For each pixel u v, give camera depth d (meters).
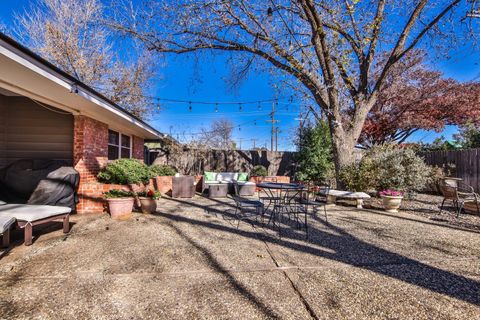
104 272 2.75
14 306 2.11
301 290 2.43
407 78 12.66
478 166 8.40
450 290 2.47
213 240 3.93
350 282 2.61
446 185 6.22
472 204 5.85
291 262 3.11
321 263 3.09
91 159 6.33
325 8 7.20
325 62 7.45
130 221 5.07
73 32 12.12
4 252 3.29
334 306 2.17
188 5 7.27
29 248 3.46
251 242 3.87
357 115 7.92
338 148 7.87
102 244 3.65
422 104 12.23
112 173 6.41
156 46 8.45
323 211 6.44
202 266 2.95
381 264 3.08
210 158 13.72
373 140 13.78
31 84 3.84
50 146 6.08
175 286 2.47
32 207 3.94
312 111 10.48
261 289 2.44
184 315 2.02
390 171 7.38
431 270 2.92
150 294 2.32
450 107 11.74
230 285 2.51
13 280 2.55
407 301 2.27
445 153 9.61
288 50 7.66
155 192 6.08
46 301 2.19
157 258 3.16
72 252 3.32
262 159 13.79
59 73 3.69
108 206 5.73
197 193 9.91
